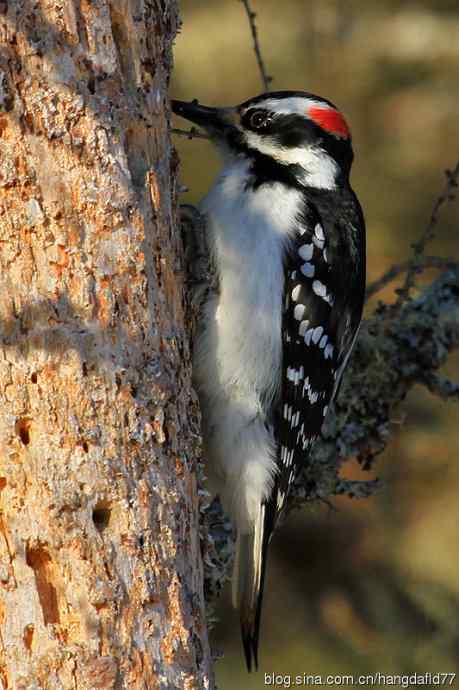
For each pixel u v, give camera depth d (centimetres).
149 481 691
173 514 704
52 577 675
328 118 931
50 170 667
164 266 720
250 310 849
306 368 909
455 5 1423
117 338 683
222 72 1362
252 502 896
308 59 1390
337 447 1020
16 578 670
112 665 671
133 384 687
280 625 1366
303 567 1412
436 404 1405
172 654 695
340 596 1394
